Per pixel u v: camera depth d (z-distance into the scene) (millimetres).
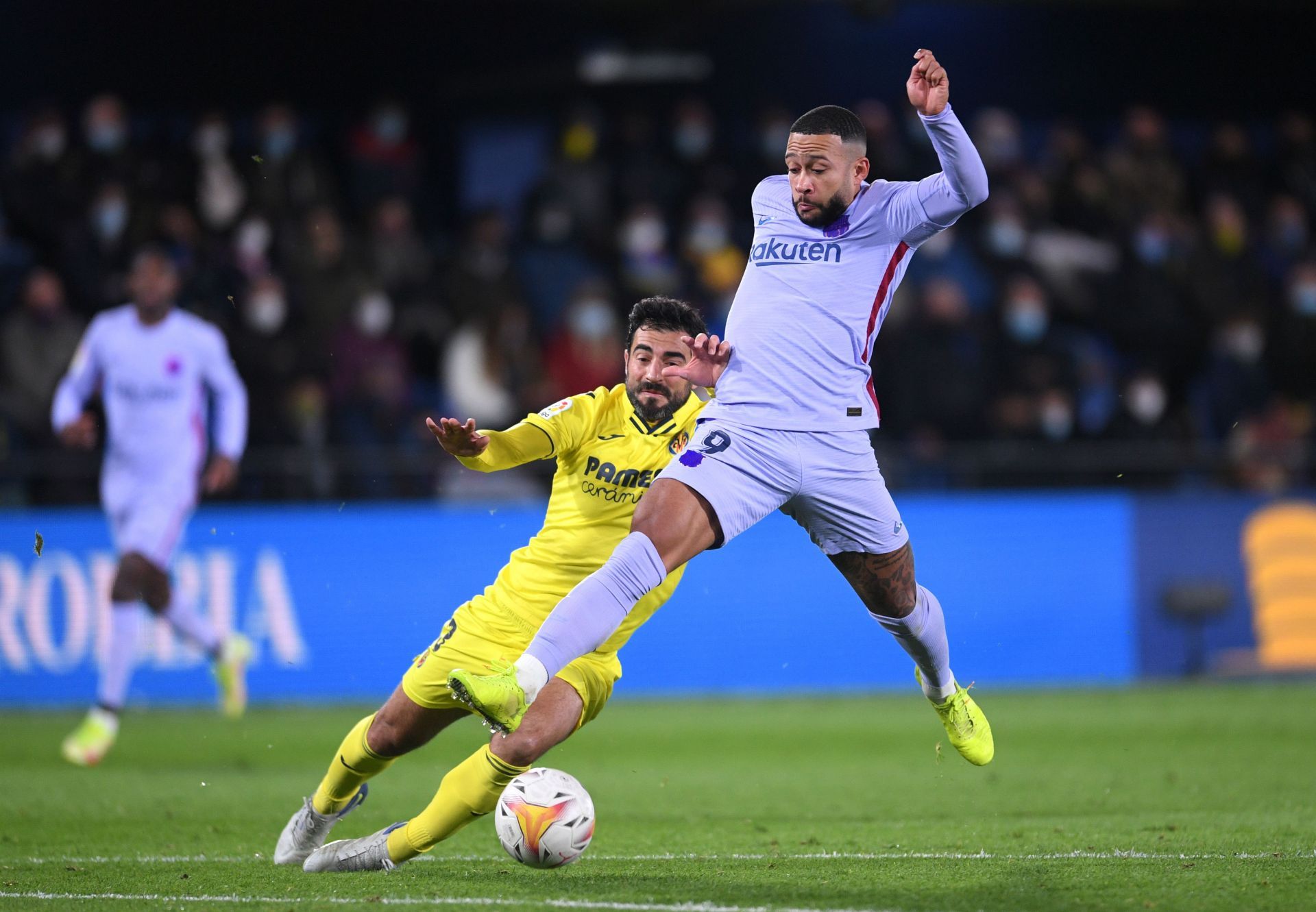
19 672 42094
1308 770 30031
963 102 68188
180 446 34188
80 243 49719
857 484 17562
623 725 39656
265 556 44031
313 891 16594
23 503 42781
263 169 52719
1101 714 41250
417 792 27594
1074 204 60781
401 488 45500
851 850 19797
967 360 52000
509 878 17406
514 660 17531
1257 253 62844
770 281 17781
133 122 61500
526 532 46375
